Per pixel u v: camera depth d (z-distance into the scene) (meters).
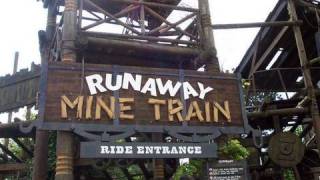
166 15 13.55
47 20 12.98
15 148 21.94
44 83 9.16
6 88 13.26
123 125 9.37
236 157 10.32
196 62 11.86
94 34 10.47
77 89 9.33
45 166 11.23
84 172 14.00
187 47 11.70
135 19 13.00
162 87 10.04
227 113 10.36
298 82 19.02
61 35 10.88
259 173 14.95
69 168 8.88
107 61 12.14
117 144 9.09
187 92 10.23
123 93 9.67
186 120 9.95
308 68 13.81
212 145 9.83
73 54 9.91
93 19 12.06
